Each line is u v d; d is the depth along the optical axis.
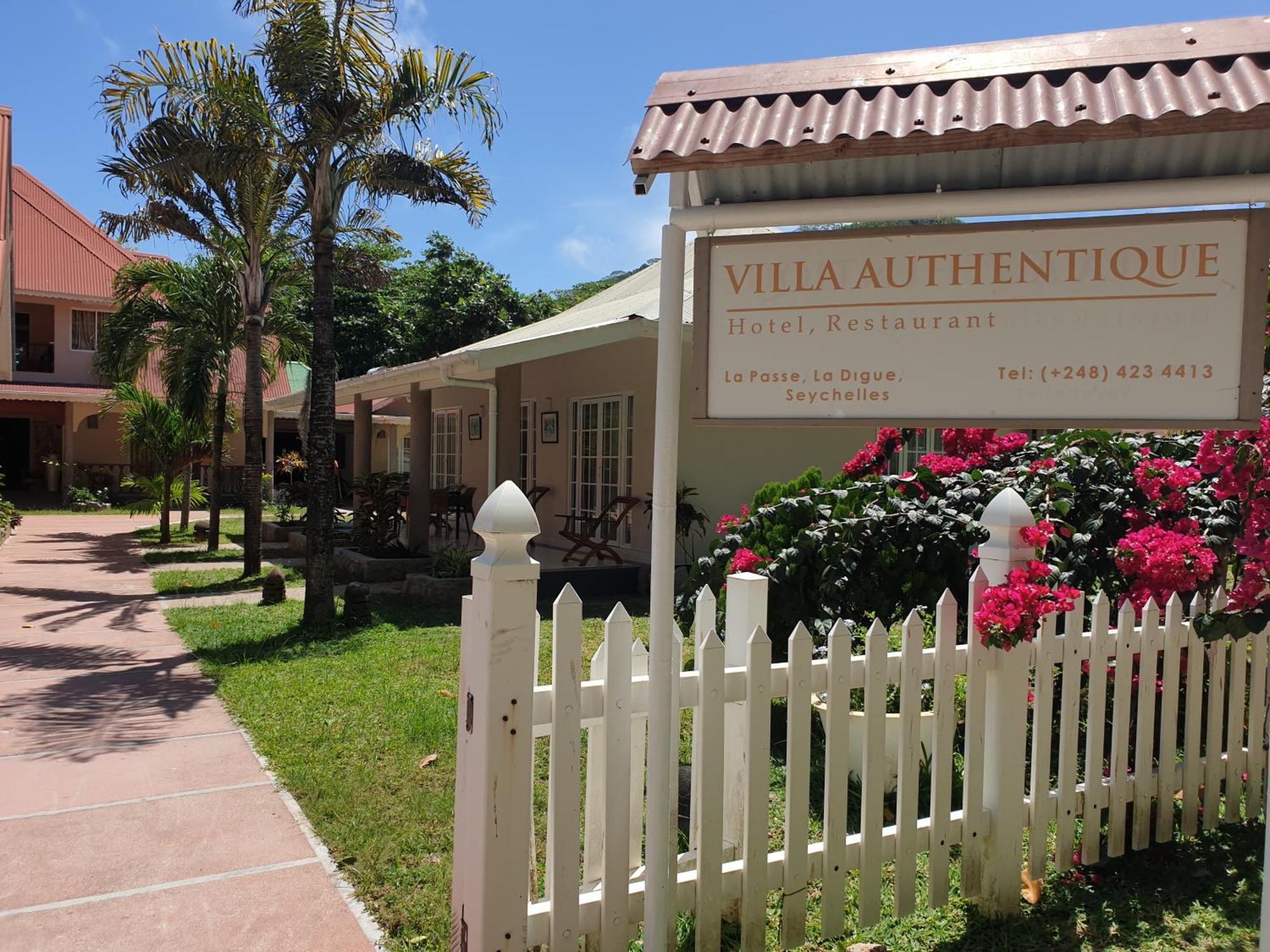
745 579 3.12
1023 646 3.12
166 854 3.51
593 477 12.05
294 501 20.66
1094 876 3.36
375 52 7.96
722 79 2.37
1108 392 2.16
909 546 4.94
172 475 16.39
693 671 2.78
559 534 12.16
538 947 2.63
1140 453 5.03
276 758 4.52
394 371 12.06
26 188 26.38
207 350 13.64
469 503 16.14
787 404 2.35
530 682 2.33
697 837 2.83
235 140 8.61
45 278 24.81
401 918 3.05
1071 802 3.34
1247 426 2.08
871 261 2.29
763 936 2.74
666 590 2.42
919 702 2.99
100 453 26.41
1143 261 2.14
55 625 8.23
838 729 2.85
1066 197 2.13
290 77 7.68
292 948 2.88
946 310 2.25
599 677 2.60
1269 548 3.06
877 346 2.29
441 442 19.47
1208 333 2.11
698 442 10.28
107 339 13.41
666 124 2.24
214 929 2.98
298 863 3.44
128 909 3.10
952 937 2.97
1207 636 3.10
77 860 3.45
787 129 2.09
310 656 6.80
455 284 32.19
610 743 2.51
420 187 8.76
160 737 4.91
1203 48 2.06
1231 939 2.93
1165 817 3.57
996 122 1.92
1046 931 2.99
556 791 2.41
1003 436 5.96
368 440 16.08
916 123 1.99
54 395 23.53
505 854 2.30
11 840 3.62
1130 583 4.52
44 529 18.59
